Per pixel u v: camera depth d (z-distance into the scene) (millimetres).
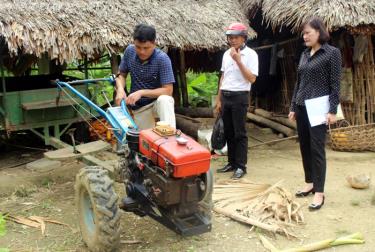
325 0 6949
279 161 6750
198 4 7980
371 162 6672
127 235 4254
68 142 7512
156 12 7203
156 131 3850
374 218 4660
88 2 6836
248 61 5516
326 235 4301
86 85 7211
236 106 5629
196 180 3699
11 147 7633
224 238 4227
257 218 4520
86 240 3938
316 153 4750
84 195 3947
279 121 8656
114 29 6480
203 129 7594
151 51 4391
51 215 4785
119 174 4316
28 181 5844
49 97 6789
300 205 4746
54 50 5996
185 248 4020
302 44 8172
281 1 7527
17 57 8562
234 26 5352
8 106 6496
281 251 3896
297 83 5020
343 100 7605
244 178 5902
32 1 6500
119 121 4328
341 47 7516
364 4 6805
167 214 3740
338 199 5152
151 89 4625
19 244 4152
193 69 10375
